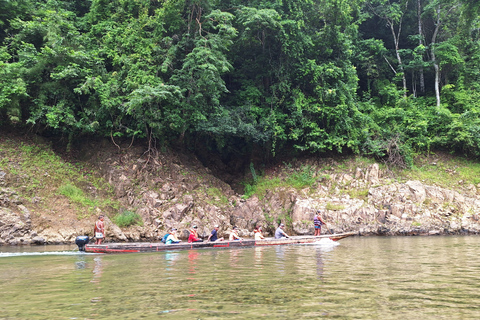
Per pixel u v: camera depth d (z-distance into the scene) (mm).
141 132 20062
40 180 17078
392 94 27109
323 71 23703
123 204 18672
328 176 22641
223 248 12336
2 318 3832
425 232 18922
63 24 19969
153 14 22500
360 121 24453
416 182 21328
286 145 25172
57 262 8773
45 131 20047
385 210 19922
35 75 18328
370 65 27875
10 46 19812
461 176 22734
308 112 23547
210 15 20500
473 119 24609
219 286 5449
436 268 7242
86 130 19094
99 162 19984
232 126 21328
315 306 4180
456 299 4539
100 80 19078
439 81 29672
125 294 4953
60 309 4168
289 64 24000
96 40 21469
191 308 4113
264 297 4672
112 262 8664
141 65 19828
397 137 23781
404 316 3756
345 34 25547
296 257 9344
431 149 25031
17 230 14617
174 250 11680
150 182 19812
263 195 22672
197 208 19531
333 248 11953
